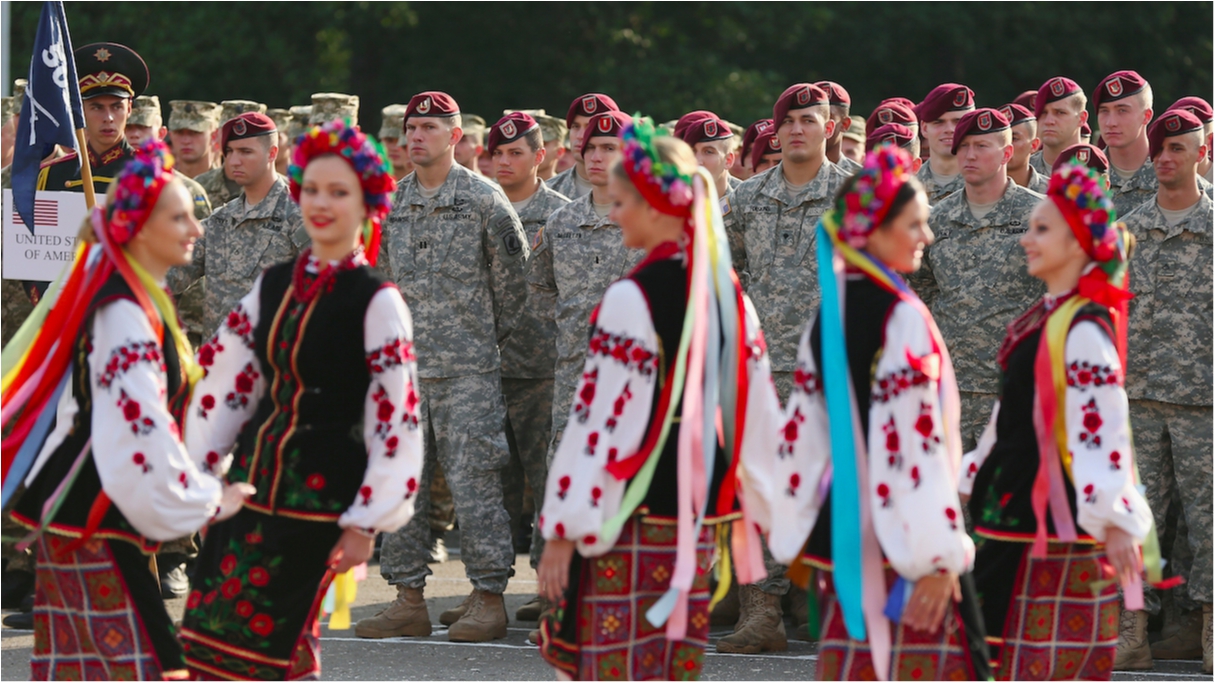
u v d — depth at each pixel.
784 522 9.98
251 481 10.63
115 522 10.51
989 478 11.21
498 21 59.25
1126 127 17.91
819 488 9.93
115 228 10.55
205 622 10.58
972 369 16.03
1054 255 10.80
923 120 20.97
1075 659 10.77
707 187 10.30
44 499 10.55
